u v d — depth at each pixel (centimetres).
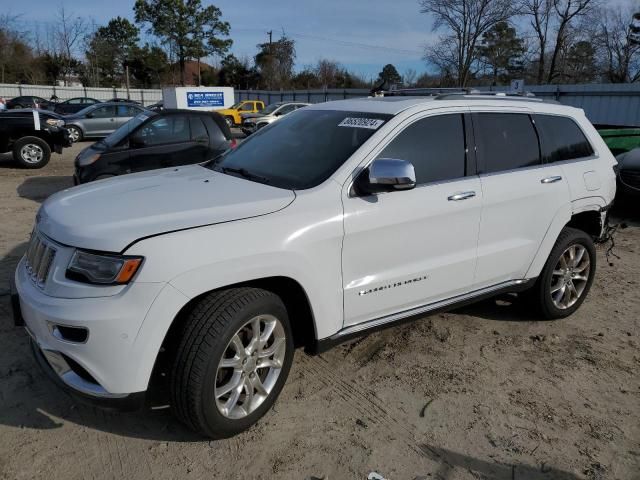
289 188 324
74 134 1900
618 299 528
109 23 6744
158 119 851
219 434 291
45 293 266
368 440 303
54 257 270
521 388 362
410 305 362
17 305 290
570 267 464
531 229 418
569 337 441
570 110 469
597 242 503
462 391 355
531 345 423
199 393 272
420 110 364
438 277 366
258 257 281
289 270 293
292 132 394
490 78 4866
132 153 830
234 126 3161
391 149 345
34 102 3206
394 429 314
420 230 349
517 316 477
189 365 269
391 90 503
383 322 348
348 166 327
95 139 2011
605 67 4444
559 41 4356
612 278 589
